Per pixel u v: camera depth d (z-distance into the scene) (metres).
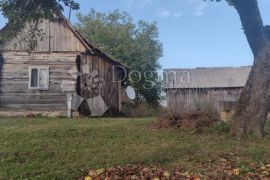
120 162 9.20
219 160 9.46
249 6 12.53
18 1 12.05
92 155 9.85
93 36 47.16
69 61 24.64
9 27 12.82
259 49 12.62
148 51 47.69
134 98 36.03
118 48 45.62
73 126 14.40
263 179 7.94
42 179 7.96
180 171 8.50
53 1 12.09
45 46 24.53
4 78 24.06
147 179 7.83
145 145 11.16
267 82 12.60
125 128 13.94
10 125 15.52
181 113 14.25
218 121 13.83
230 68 47.56
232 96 44.25
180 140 11.97
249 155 10.12
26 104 24.03
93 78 25.09
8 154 9.81
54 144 11.05
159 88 42.47
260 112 12.59
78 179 8.06
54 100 24.22
